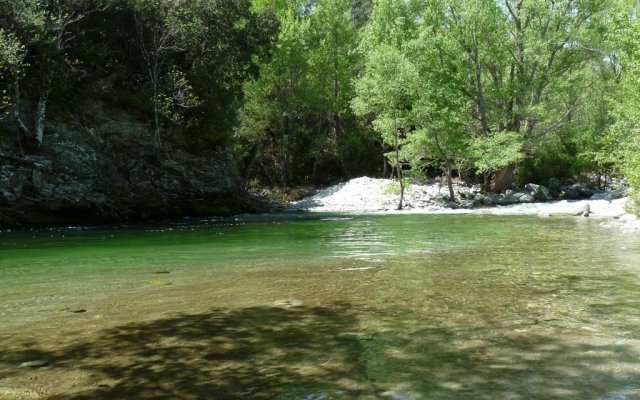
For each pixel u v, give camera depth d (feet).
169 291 18.69
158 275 22.85
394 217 68.74
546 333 12.11
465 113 102.63
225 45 88.43
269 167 130.31
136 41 79.25
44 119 65.26
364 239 39.45
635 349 10.80
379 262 25.84
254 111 122.01
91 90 73.41
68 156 64.85
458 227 49.70
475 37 97.19
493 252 29.27
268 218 72.54
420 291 17.67
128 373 9.71
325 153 136.46
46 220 60.34
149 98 77.82
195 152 86.53
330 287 18.79
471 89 101.86
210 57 86.17
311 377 9.29
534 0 93.25
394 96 90.99
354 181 115.85
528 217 63.41
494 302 15.71
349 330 12.65
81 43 69.87
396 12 114.93
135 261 28.19
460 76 100.37
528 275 20.86
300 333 12.46
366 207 92.94
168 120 81.92
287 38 119.14
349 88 132.57
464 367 9.73
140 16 75.87
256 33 97.96
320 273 22.40
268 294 17.66
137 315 14.74
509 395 8.27
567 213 67.72
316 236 43.11
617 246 31.09
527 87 96.73
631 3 77.25
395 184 101.60
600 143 99.09
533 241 35.14
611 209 66.95
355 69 142.31
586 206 65.21
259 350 11.10
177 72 79.00
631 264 23.67
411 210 86.17
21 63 57.82
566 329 12.44
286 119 132.26
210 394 8.55
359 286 18.89
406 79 90.63
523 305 15.25
